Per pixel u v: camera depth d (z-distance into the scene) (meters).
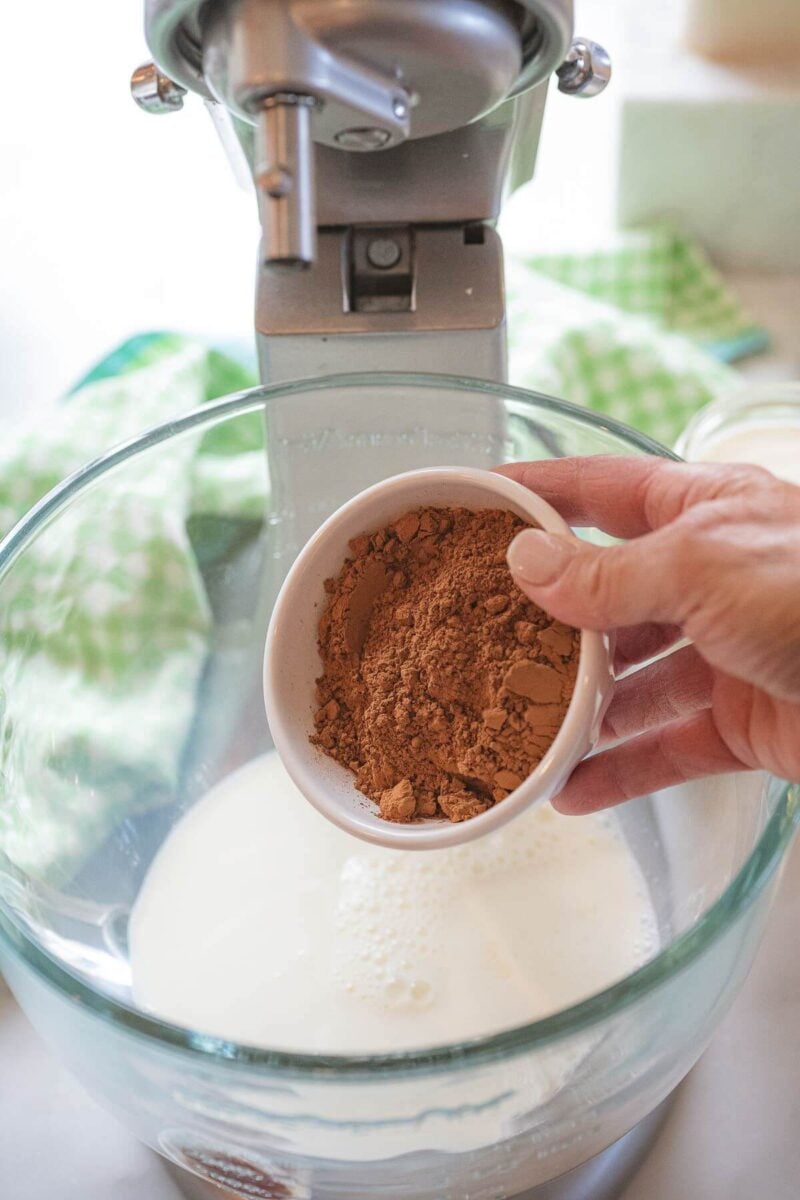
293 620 0.46
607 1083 0.43
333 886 0.52
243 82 0.38
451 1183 0.45
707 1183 0.51
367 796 0.45
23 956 0.42
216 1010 0.49
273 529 0.60
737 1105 0.54
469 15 0.39
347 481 0.57
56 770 0.56
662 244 0.91
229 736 0.61
